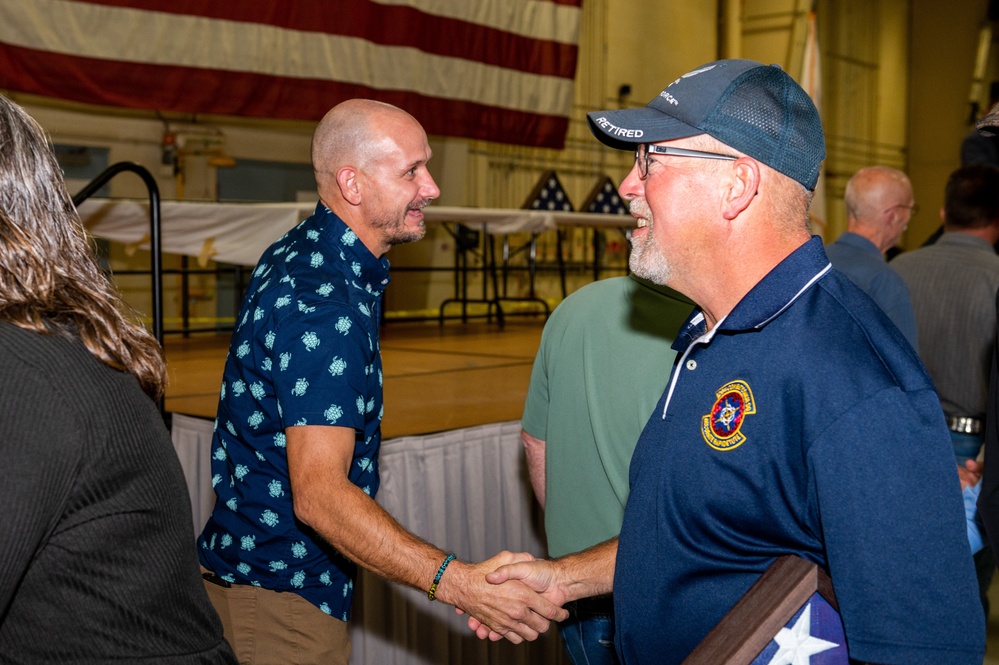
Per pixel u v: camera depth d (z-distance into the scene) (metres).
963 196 2.65
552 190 8.08
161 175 7.39
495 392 3.60
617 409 1.58
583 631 1.72
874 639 0.83
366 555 1.40
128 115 7.21
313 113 7.25
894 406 0.84
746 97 0.97
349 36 7.41
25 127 0.79
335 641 1.64
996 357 1.40
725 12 11.84
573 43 9.20
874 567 0.83
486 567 1.40
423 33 7.96
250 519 1.58
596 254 8.75
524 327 7.33
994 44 13.58
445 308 9.02
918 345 2.59
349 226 1.63
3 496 0.67
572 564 1.39
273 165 8.09
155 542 0.78
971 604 0.84
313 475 1.41
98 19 6.11
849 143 13.43
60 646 0.74
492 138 8.67
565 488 1.68
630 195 1.08
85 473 0.73
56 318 0.77
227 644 0.90
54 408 0.71
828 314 0.92
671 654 1.03
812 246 0.96
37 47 5.85
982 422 2.56
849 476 0.84
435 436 2.66
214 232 4.76
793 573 0.90
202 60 6.62
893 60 13.96
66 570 0.73
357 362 1.47
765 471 0.91
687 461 0.98
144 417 0.79
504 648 2.84
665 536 1.01
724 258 0.98
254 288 1.58
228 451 1.61
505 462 2.86
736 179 0.97
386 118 1.62
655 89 11.11
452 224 8.99
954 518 0.84
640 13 10.79
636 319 1.58
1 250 0.75
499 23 8.59
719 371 0.97
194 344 5.55
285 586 1.59
